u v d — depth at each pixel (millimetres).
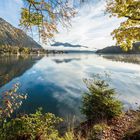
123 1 6500
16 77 36094
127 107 14688
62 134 9055
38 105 16672
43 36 4988
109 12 7184
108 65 60656
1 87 23406
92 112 9469
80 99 18203
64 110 14883
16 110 14633
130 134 6395
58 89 23781
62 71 45750
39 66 61406
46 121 5082
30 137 4422
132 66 54750
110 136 6805
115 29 7785
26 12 4559
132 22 7430
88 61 86938
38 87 25688
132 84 25906
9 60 94312
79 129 8906
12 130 4383
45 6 4582
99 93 9500
